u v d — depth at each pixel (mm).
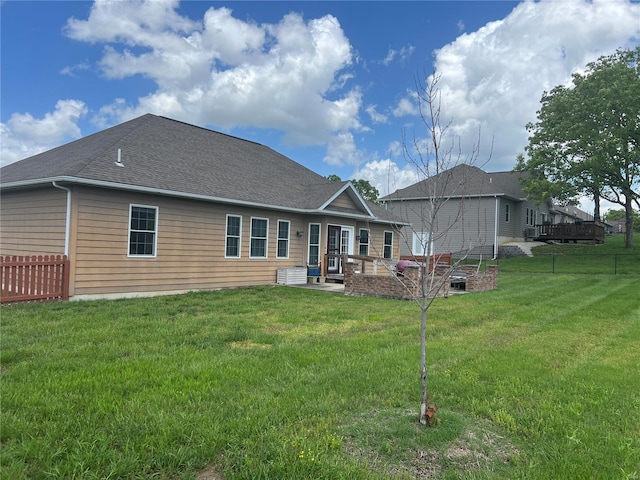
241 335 6609
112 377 4355
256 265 14531
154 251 11484
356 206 17953
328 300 11086
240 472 2691
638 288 14164
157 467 2748
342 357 5457
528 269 22344
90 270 10117
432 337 6844
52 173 10086
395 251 21156
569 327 7703
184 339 6285
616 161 23906
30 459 2770
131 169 11148
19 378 4301
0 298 8781
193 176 12898
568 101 25000
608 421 3625
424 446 3148
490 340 6641
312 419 3518
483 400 4082
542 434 3367
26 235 11281
